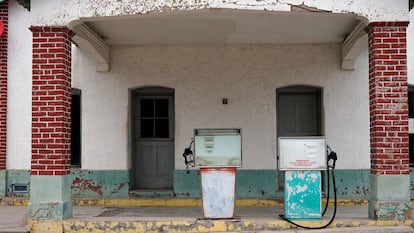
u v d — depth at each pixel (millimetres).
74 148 12117
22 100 11992
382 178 8281
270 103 11680
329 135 11594
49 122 8484
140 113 12250
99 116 11820
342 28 10391
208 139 8398
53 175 8414
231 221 8297
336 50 11656
